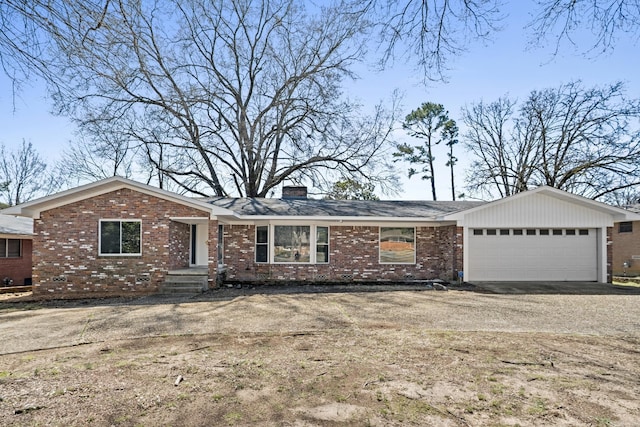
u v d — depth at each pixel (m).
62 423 4.02
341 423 4.03
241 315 9.52
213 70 26.53
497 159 31.41
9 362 6.05
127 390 4.86
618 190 25.88
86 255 13.86
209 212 14.26
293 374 5.41
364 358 6.11
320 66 25.25
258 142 27.55
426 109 35.53
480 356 6.22
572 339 7.29
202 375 5.37
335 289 14.17
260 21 25.11
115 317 9.46
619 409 4.34
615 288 14.42
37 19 4.20
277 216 15.66
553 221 16.03
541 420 4.09
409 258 16.97
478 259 16.09
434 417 4.15
